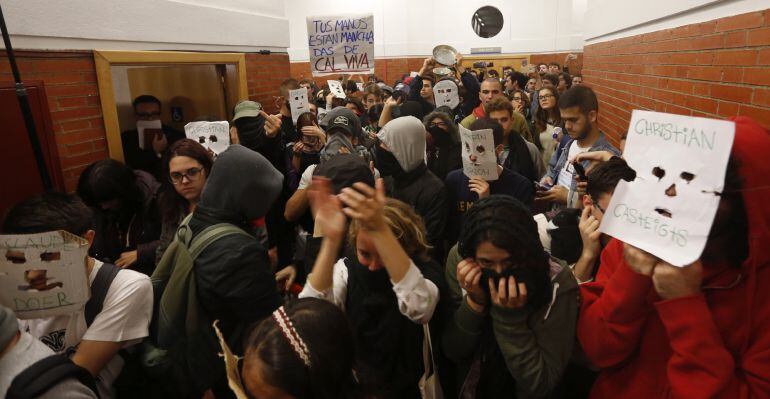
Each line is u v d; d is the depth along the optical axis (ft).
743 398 3.16
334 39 17.29
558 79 25.59
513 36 49.47
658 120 3.13
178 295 5.81
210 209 6.15
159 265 6.28
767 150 3.01
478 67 41.98
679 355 3.27
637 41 13.48
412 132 8.63
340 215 4.32
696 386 3.19
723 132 2.74
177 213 7.89
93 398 4.20
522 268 4.28
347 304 5.31
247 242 5.95
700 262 3.11
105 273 5.38
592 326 4.11
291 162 12.99
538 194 9.66
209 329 5.99
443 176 11.41
